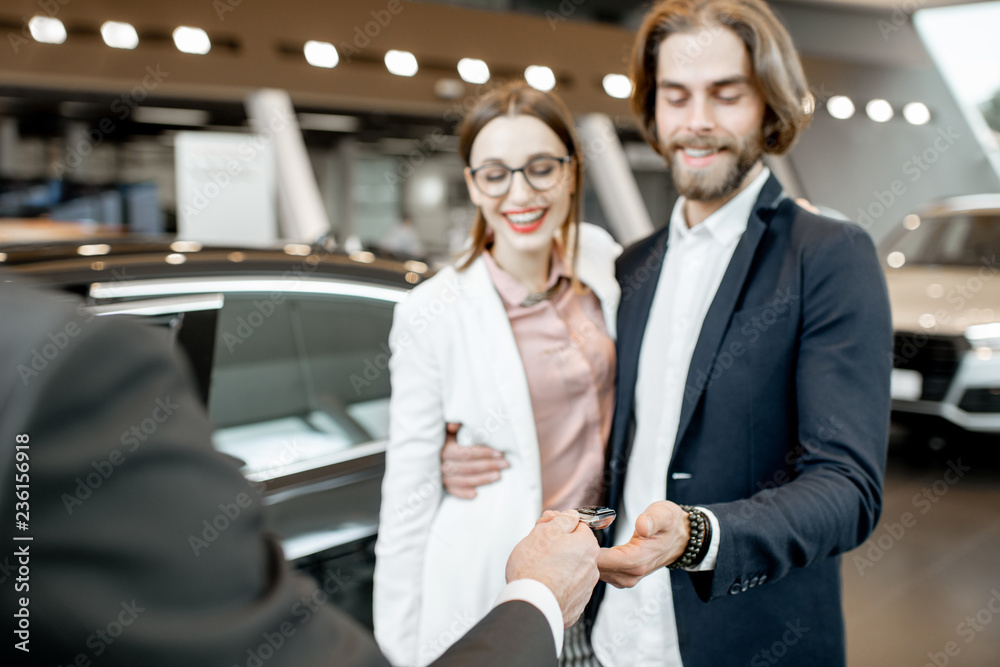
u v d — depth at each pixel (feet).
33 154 22.84
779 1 36.29
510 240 4.06
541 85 31.45
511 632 1.98
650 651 3.80
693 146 3.64
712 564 2.87
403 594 4.04
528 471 3.98
